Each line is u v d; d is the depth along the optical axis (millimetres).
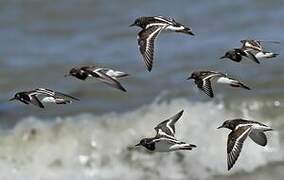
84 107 20656
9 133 18859
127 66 24562
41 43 28812
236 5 31859
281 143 17703
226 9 31469
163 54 25359
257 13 30203
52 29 30844
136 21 11484
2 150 18266
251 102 19469
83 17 32625
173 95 21125
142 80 22859
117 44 27812
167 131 11898
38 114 20281
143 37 11133
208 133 18172
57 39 29344
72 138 18438
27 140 18500
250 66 23062
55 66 25453
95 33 29578
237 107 19281
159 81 22625
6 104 21406
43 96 12453
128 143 18234
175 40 27078
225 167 17359
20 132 18828
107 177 17469
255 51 12125
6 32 30906
